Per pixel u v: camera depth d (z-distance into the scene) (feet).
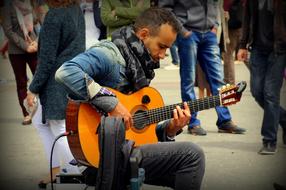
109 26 27.35
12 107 38.34
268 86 26.05
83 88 16.49
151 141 17.94
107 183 14.01
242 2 35.06
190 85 29.86
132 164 14.03
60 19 20.38
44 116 21.07
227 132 30.58
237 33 35.78
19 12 31.50
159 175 15.81
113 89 17.30
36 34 31.99
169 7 29.37
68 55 20.66
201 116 34.63
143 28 17.19
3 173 24.58
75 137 17.12
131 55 17.24
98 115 17.16
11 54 32.58
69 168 21.11
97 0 27.99
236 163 25.49
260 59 26.30
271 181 23.24
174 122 17.70
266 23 25.72
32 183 23.38
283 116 27.58
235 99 18.48
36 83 20.71
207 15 29.53
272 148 26.68
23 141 29.68
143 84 17.53
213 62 29.96
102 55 16.88
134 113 17.71
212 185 22.74
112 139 13.96
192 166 15.46
